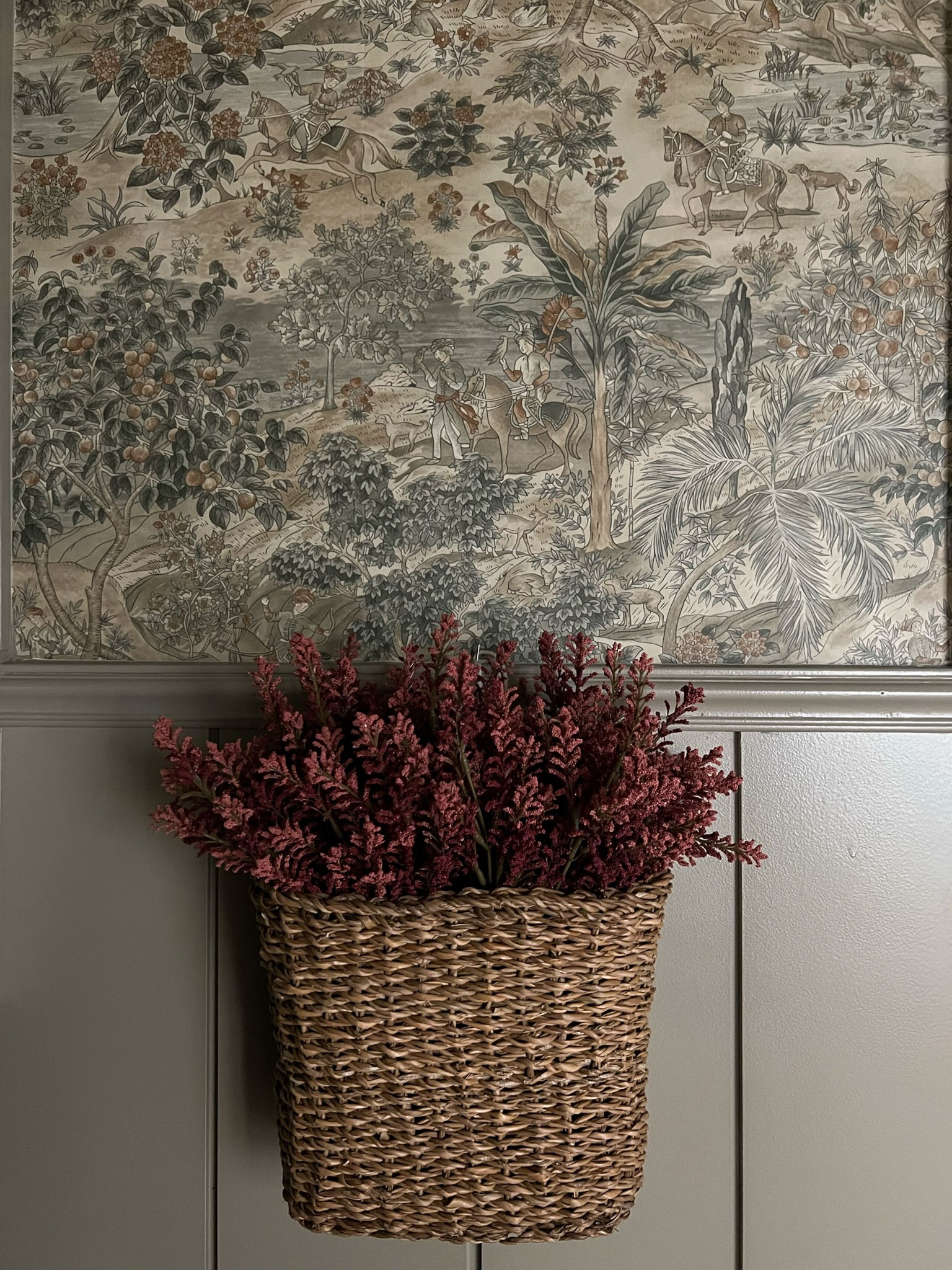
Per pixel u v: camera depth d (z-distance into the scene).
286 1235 0.99
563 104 0.99
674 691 0.97
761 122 0.99
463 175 0.99
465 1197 0.80
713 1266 0.98
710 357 0.99
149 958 0.99
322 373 0.99
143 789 0.99
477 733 0.82
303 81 1.00
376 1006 0.80
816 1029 0.98
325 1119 0.81
